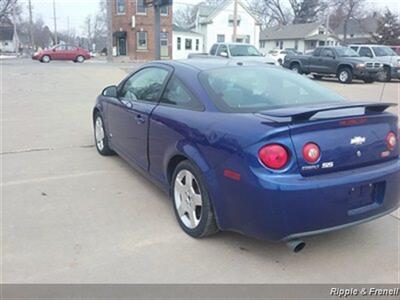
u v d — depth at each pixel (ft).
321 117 9.35
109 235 11.60
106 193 14.75
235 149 9.52
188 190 11.45
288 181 8.97
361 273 9.87
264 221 9.20
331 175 9.42
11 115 29.73
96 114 19.69
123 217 12.78
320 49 65.67
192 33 150.30
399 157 10.90
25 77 53.26
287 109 10.15
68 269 9.91
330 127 9.45
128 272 9.82
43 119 28.45
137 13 124.57
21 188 15.17
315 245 11.13
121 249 10.85
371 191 10.08
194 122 11.05
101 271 9.84
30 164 18.16
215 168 10.14
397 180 10.46
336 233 11.77
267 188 8.94
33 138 22.94
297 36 181.68
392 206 10.59
